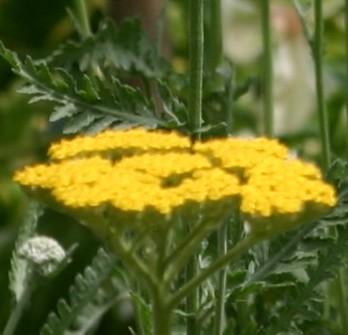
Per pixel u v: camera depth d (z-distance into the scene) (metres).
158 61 0.85
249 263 0.78
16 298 0.82
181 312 0.76
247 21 1.16
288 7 1.15
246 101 1.17
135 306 0.82
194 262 0.76
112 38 0.85
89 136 0.75
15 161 1.26
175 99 0.78
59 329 0.83
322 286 0.87
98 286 0.84
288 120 1.13
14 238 1.17
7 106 1.29
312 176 0.71
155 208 0.68
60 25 1.30
